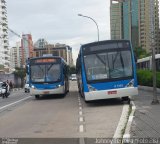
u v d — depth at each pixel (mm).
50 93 34531
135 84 23438
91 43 24000
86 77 23594
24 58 125812
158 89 31109
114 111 19812
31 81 34781
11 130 14500
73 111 21453
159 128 12531
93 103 26250
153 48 22062
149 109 18688
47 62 34938
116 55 23641
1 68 131750
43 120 17562
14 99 37906
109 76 23359
